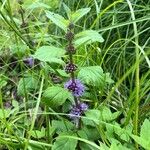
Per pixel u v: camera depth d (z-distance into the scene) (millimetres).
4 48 341
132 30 329
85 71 214
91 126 231
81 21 363
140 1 340
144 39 326
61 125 239
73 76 214
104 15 352
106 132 218
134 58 315
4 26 377
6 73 330
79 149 228
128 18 340
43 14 405
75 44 207
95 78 213
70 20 208
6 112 243
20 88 273
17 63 336
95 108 253
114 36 342
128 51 332
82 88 214
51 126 248
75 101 223
